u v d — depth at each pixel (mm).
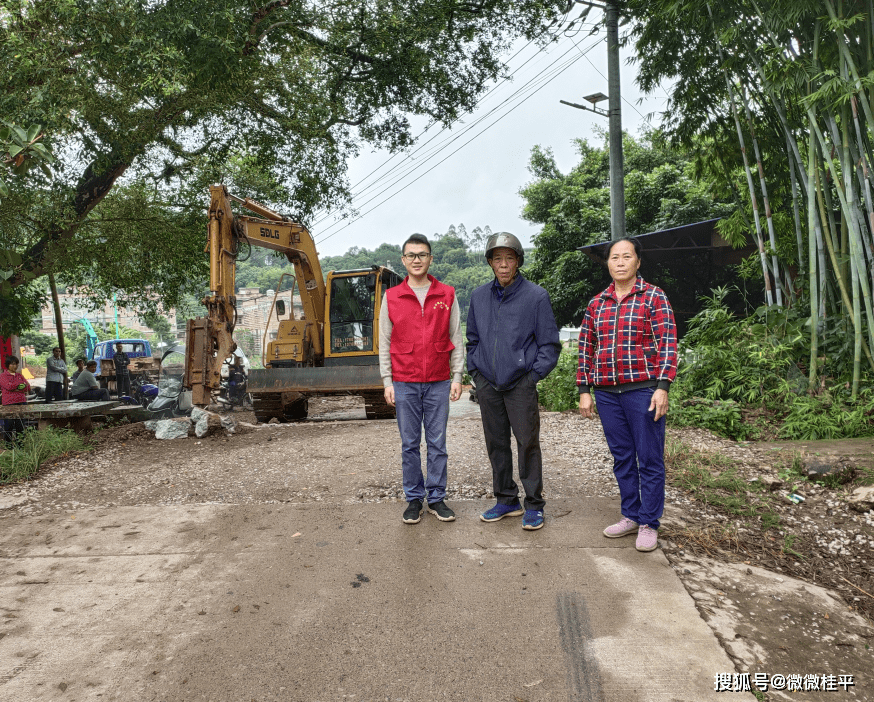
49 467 5602
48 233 9680
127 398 12484
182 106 9180
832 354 5930
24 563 3293
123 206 11992
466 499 4008
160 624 2625
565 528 3418
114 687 2221
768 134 7129
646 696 2088
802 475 4137
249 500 4188
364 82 12102
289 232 9875
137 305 14562
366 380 9117
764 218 7758
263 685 2209
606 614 2559
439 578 2916
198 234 12703
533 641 2404
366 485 4398
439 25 10477
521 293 3322
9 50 7105
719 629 2451
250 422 10203
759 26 6074
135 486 4711
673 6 6207
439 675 2232
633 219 17828
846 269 6289
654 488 3064
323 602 2752
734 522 3512
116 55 7430
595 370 3168
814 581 2920
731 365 6152
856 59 5750
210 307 7523
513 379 3297
